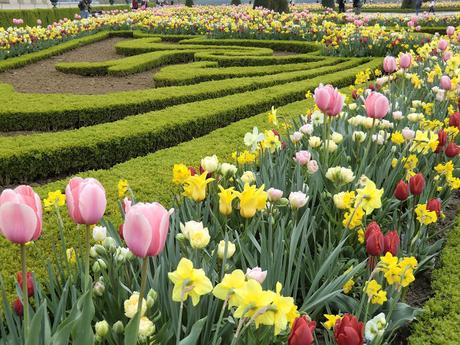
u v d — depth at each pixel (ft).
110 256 8.07
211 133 20.42
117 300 7.69
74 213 5.95
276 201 9.66
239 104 24.71
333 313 9.82
